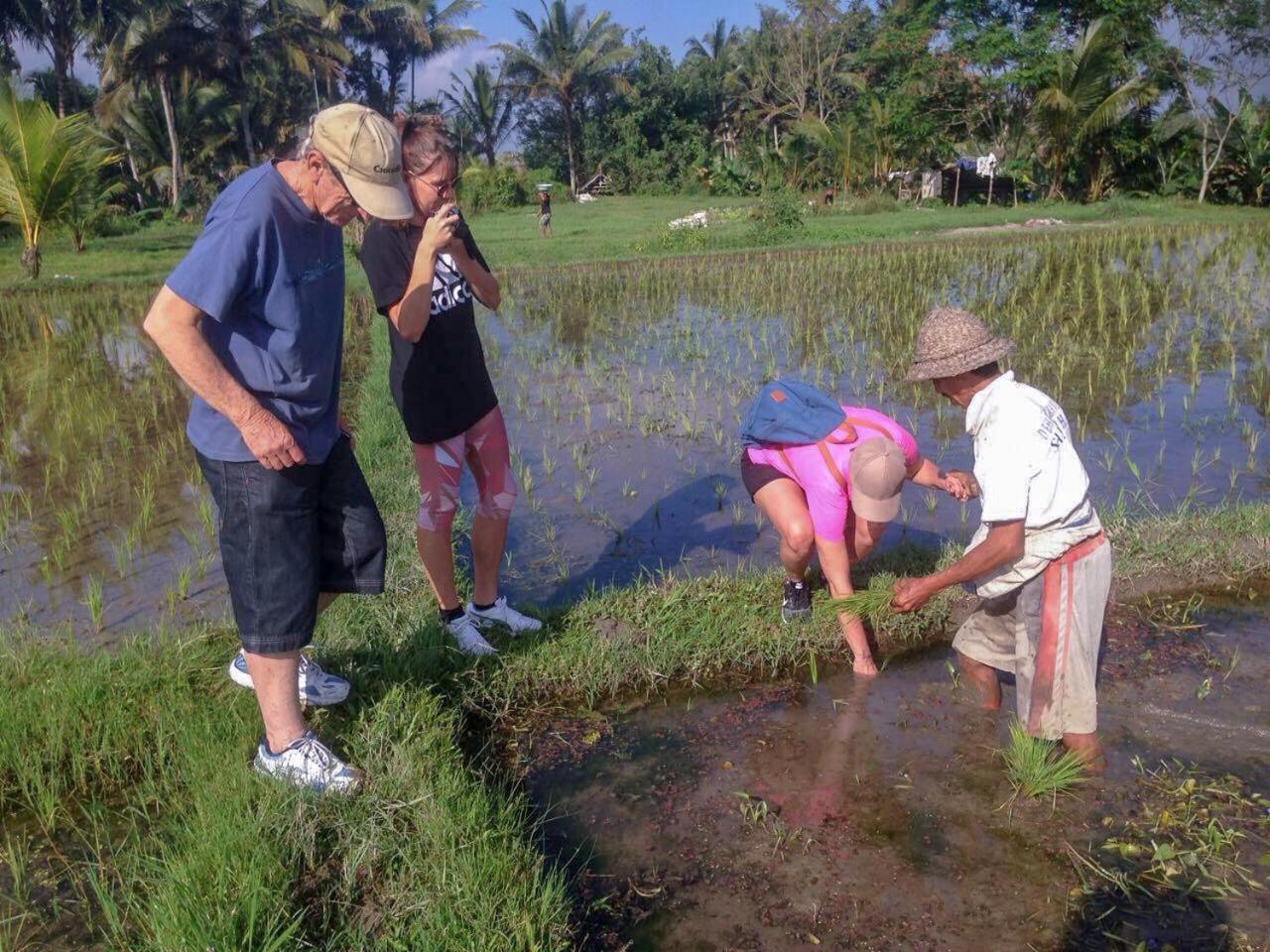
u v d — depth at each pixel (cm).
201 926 243
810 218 2948
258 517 287
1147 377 820
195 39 3244
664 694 394
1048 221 2419
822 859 295
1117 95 2909
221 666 385
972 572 311
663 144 5319
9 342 1245
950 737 356
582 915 274
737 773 339
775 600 445
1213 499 555
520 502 600
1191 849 291
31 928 268
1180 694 373
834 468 374
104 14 3562
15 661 387
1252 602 443
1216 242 1834
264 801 292
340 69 3812
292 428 290
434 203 347
